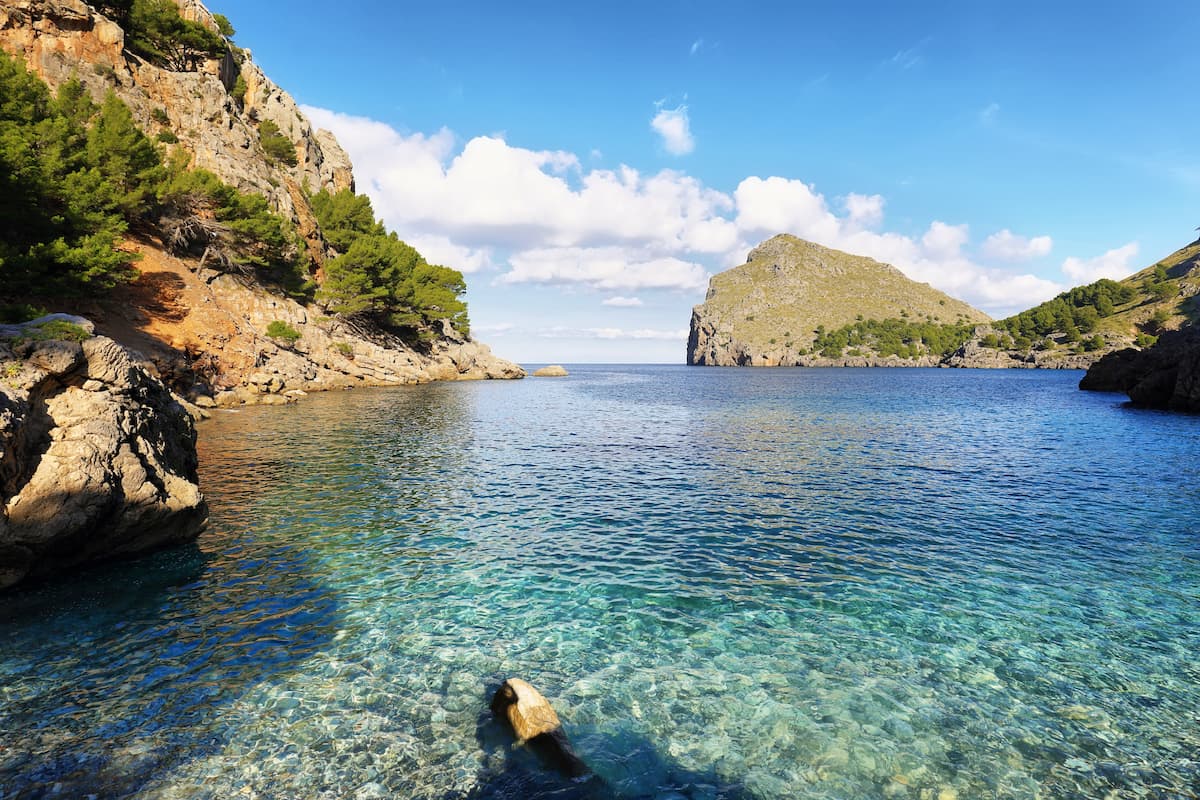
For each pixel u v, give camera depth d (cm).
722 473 2775
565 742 821
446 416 5038
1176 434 3975
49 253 3838
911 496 2325
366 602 1305
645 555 1638
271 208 8475
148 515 1512
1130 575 1494
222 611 1240
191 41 9175
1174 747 848
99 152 5447
